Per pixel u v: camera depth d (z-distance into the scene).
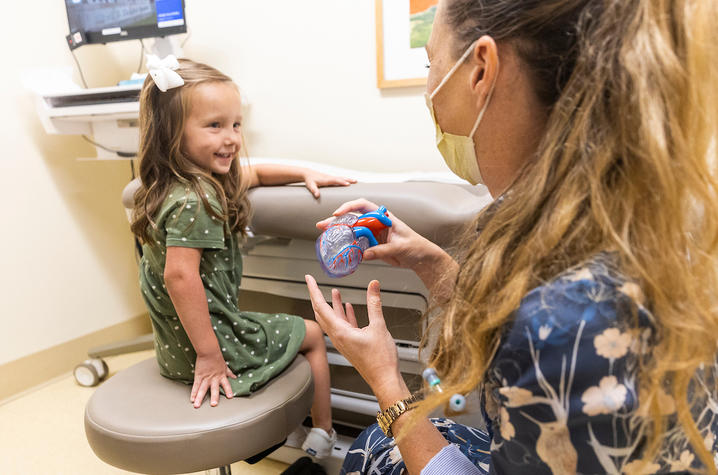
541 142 0.45
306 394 0.93
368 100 1.44
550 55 0.44
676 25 0.37
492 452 0.46
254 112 1.62
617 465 0.40
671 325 0.36
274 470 1.20
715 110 0.37
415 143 1.41
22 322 1.59
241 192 1.01
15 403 1.54
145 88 0.94
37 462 1.26
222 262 0.96
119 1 1.49
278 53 1.53
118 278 1.88
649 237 0.37
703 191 0.37
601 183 0.39
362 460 0.72
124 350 1.67
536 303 0.39
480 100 0.49
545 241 0.40
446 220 0.85
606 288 0.38
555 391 0.38
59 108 1.45
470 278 0.48
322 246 0.72
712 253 0.38
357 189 0.96
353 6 1.39
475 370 0.43
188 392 0.90
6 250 1.54
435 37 0.53
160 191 0.91
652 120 0.36
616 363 0.37
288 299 1.19
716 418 0.47
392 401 0.57
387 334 0.60
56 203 1.67
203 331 0.88
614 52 0.39
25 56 1.57
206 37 1.63
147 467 0.79
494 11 0.45
